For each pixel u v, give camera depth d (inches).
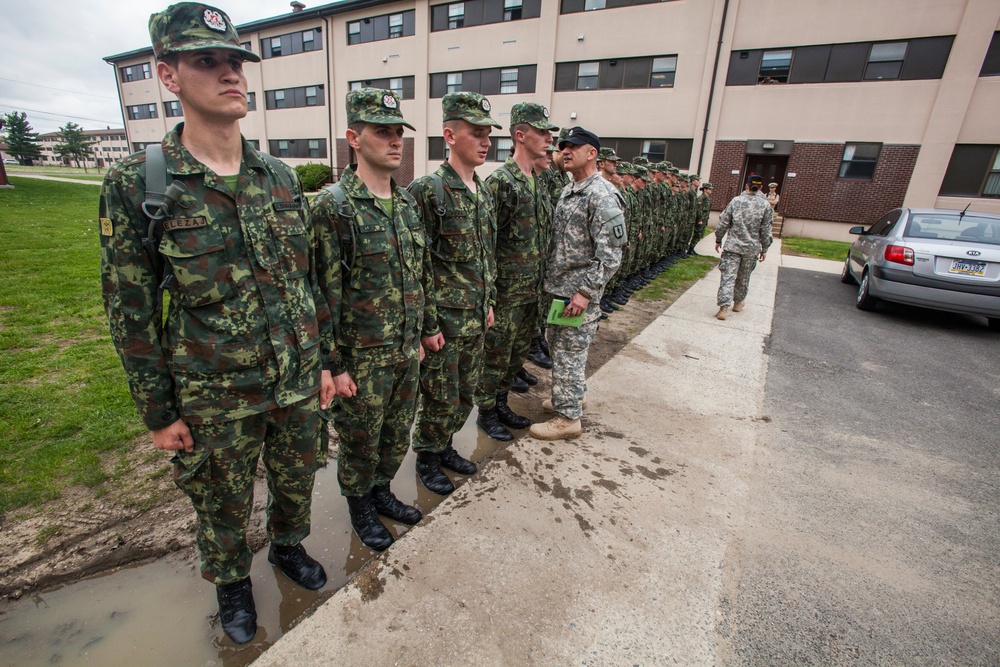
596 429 124.4
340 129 920.9
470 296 98.0
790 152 582.2
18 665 63.0
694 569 80.7
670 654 66.0
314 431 70.1
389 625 67.6
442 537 84.4
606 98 670.5
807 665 65.9
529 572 78.0
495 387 120.7
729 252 222.4
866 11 522.0
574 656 64.8
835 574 81.9
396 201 80.6
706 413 136.8
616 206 104.3
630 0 630.5
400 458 92.2
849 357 188.2
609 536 86.9
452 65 774.5
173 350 56.9
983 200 511.5
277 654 62.8
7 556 77.4
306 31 911.7
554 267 116.1
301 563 77.4
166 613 71.3
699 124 617.9
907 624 73.0
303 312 64.2
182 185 53.6
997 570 85.0
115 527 84.8
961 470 115.4
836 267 387.9
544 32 685.9
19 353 149.9
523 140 115.5
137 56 1219.9
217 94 53.5
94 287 221.6
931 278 226.7
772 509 97.6
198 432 59.7
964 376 173.6
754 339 201.5
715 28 588.7
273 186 61.6
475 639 66.2
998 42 481.4
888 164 540.1
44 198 591.5
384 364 80.0
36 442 105.4
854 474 111.5
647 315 236.4
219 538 64.9
